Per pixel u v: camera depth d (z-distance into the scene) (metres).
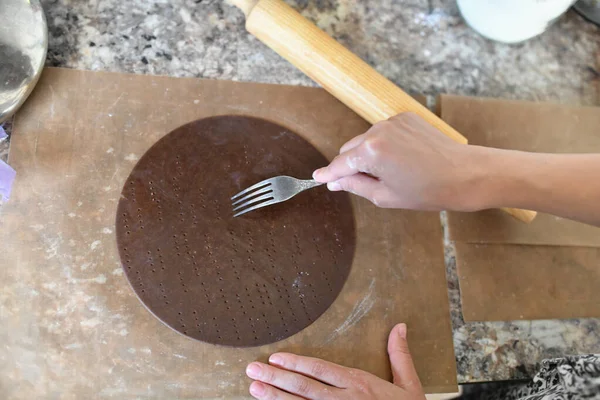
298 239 0.73
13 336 0.63
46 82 0.73
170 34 0.79
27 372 0.62
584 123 0.87
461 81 0.86
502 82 0.88
